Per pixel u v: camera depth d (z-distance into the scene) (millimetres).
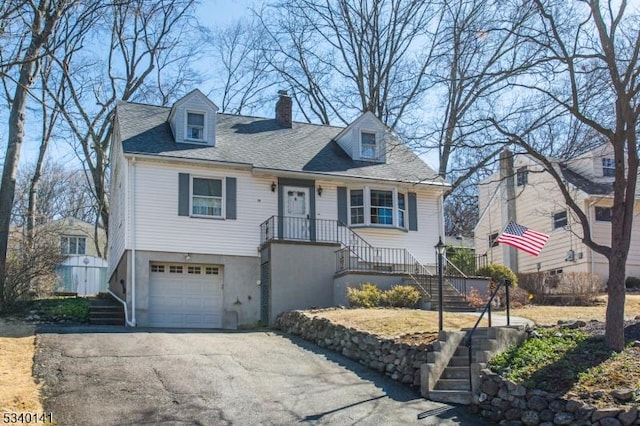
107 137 31672
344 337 15250
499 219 34406
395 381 13078
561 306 22594
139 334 16609
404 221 24656
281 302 21016
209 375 12719
